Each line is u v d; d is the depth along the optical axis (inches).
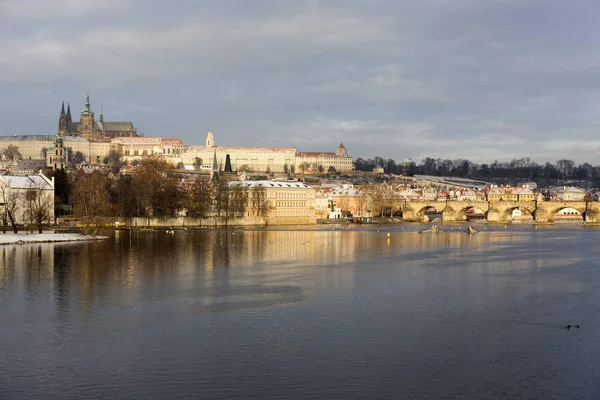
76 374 4672.7
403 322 6048.2
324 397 4303.6
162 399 4261.8
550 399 4301.2
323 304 6811.0
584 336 5615.2
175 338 5511.8
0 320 6097.4
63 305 6727.4
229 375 4660.4
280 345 5315.0
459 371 4753.9
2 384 4490.7
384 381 4564.5
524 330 5797.2
